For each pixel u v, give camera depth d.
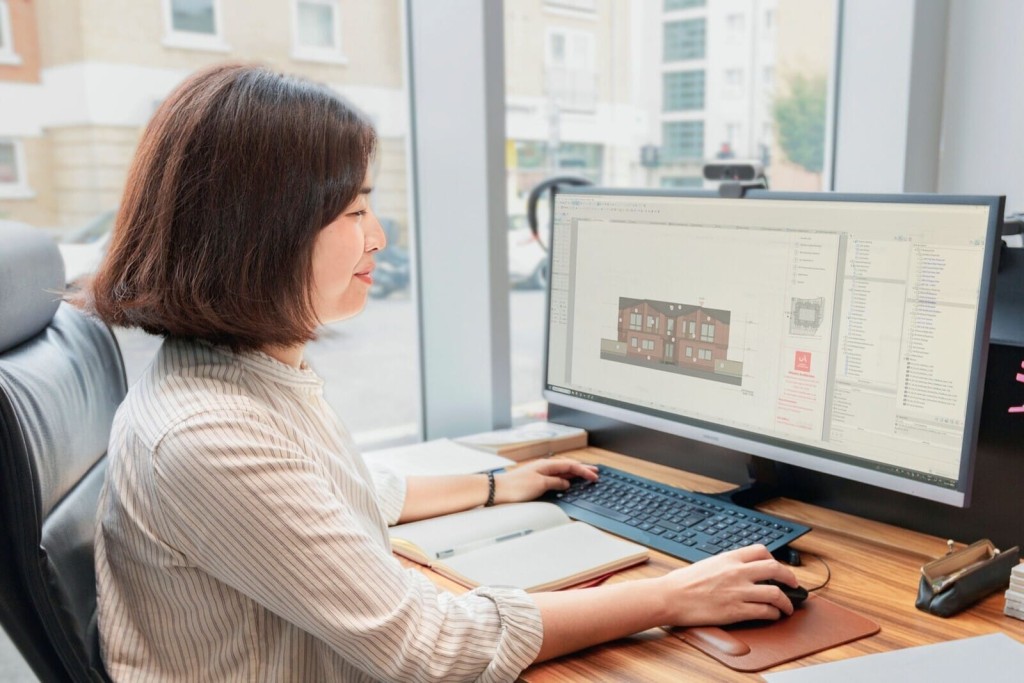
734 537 1.20
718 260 1.30
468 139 1.78
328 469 0.95
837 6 2.31
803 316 1.21
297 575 0.82
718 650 0.93
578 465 1.47
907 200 1.09
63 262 1.12
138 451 0.85
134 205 0.88
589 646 0.95
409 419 2.02
